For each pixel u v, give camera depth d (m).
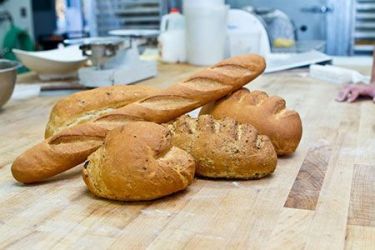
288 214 0.82
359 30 3.16
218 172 0.94
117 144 0.86
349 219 0.80
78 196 0.90
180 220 0.80
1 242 0.74
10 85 1.53
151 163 0.84
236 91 1.11
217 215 0.82
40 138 1.28
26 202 0.88
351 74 1.86
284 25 2.80
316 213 0.82
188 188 0.92
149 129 0.88
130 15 3.60
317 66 2.03
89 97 1.11
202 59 2.35
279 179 0.96
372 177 0.98
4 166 1.08
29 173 0.94
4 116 1.50
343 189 0.92
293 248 0.71
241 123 1.01
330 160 1.07
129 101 1.12
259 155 0.94
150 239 0.74
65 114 1.09
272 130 1.04
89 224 0.79
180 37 2.44
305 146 1.17
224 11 2.31
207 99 1.07
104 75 1.81
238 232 0.76
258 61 1.13
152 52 2.66
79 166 1.04
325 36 3.24
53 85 1.88
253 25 2.45
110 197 0.86
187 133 0.96
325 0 3.16
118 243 0.74
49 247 0.73
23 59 1.97
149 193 0.85
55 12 4.25
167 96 1.05
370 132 1.27
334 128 1.31
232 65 1.11
